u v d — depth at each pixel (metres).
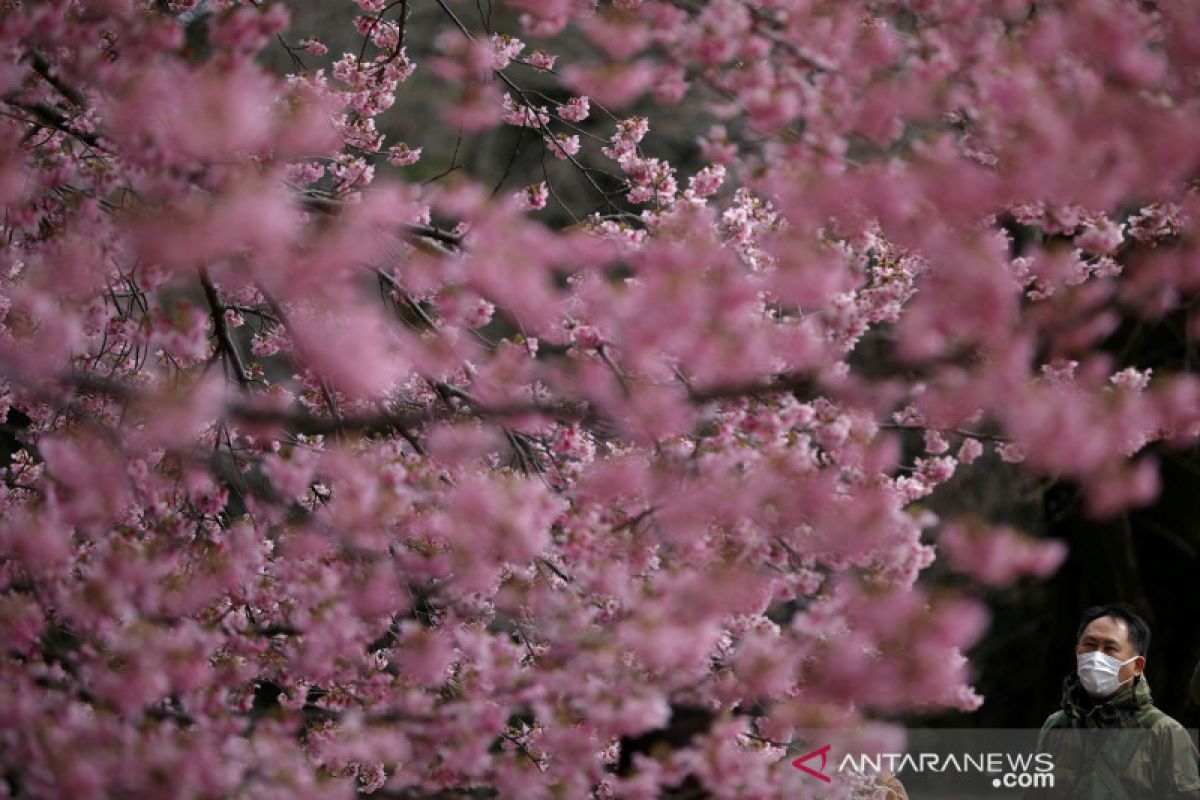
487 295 6.61
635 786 5.93
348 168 8.42
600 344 6.48
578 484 6.78
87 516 6.08
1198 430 6.00
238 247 5.68
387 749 6.22
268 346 9.15
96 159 6.84
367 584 6.38
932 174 5.54
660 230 6.69
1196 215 6.79
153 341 6.21
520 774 6.45
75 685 5.94
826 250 6.42
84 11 6.12
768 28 5.75
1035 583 16.69
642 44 5.84
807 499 5.90
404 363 7.25
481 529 6.02
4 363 6.23
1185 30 5.51
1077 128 5.35
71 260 6.19
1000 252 6.96
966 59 5.59
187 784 5.51
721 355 5.70
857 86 5.67
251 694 7.22
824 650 5.93
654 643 5.71
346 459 6.12
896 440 6.23
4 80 6.24
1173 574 17.23
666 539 6.16
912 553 5.99
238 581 6.77
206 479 6.64
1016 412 5.71
